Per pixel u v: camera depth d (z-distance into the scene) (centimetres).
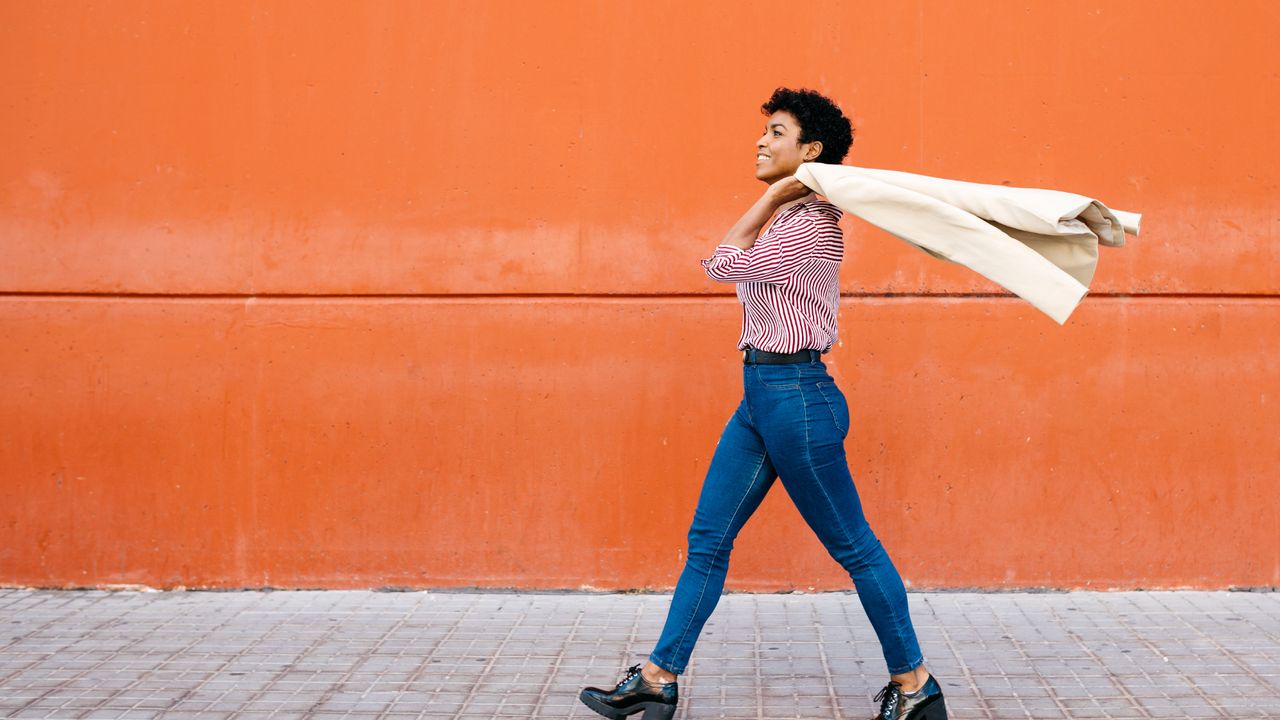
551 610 452
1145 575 463
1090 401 462
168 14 473
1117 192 459
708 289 467
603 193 469
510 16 468
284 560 479
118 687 369
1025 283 301
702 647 407
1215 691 355
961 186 314
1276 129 455
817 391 322
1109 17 456
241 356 478
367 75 471
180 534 480
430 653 402
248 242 476
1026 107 459
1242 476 460
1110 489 462
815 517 327
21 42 477
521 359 472
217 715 345
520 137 470
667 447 470
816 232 320
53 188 479
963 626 424
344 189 474
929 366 464
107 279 478
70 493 482
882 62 461
